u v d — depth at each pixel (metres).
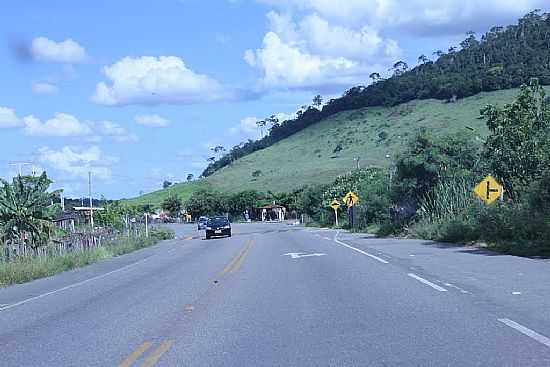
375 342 9.88
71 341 11.07
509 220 28.09
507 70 123.88
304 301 14.39
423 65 165.88
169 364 9.00
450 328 10.70
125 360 9.34
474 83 128.25
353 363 8.65
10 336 11.91
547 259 21.58
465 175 38.69
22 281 23.58
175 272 23.28
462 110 118.62
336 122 173.75
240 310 13.50
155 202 171.25
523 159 28.98
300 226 82.94
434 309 12.61
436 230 36.25
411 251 28.03
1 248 27.33
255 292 16.25
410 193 42.41
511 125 29.31
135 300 16.09
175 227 102.88
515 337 9.83
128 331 11.72
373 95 173.38
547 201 27.12
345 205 73.19
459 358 8.68
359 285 16.80
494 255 24.11
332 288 16.42
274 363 8.81
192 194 154.00
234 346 10.02
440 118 119.94
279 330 11.14
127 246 41.41
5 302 17.27
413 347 9.44
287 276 19.72
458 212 36.50
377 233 46.22
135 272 24.58
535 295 13.82
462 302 13.30
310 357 9.08
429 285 16.14
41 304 16.41
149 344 10.43
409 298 14.16
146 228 55.22
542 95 29.12
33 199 31.52
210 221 55.75
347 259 24.94
